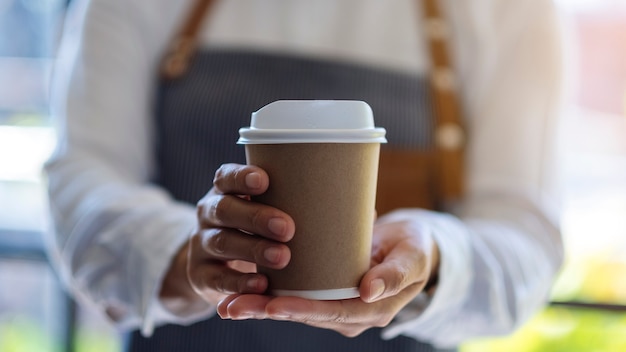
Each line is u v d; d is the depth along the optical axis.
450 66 1.07
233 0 1.08
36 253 1.80
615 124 1.77
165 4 1.09
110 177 0.99
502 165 1.03
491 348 1.61
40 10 1.79
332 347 1.02
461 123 1.08
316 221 0.69
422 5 1.08
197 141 1.04
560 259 1.01
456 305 0.89
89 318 1.70
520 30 1.07
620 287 1.64
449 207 1.06
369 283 0.70
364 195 0.70
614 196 1.76
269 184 0.69
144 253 0.87
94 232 0.92
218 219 0.71
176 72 1.06
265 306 0.69
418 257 0.74
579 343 1.58
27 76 1.82
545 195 1.03
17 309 1.84
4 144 1.85
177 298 0.87
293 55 1.06
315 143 0.68
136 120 1.05
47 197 0.99
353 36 1.08
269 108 0.69
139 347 1.06
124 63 1.05
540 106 1.05
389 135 1.04
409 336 1.01
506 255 0.94
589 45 1.77
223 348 1.02
